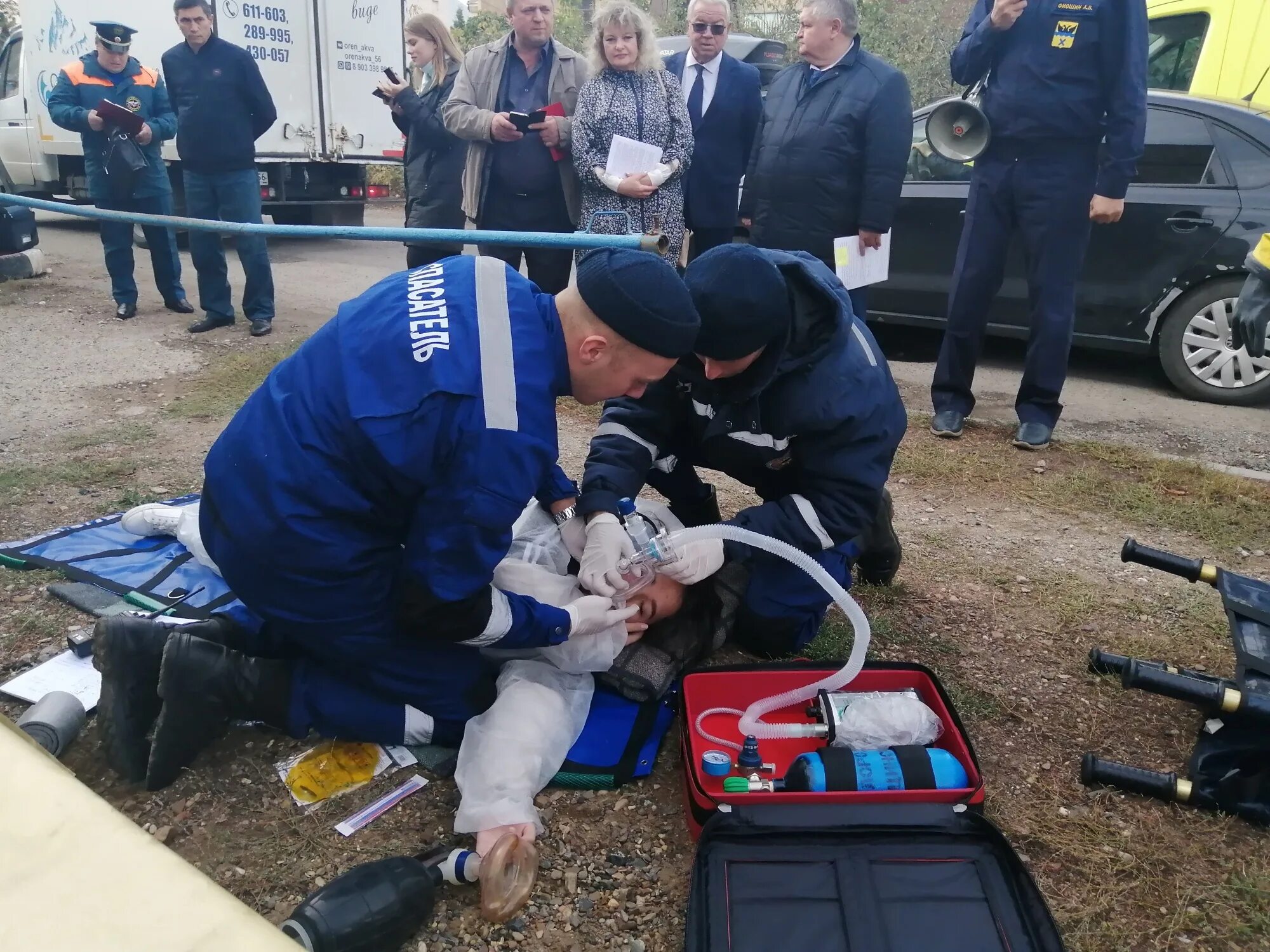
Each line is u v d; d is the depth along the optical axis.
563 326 1.76
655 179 4.23
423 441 1.69
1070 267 4.09
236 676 1.92
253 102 5.84
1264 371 4.87
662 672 2.26
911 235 5.60
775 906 1.63
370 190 9.94
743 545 2.26
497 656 2.20
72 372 5.09
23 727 2.01
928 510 3.62
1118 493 3.77
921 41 11.94
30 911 0.61
